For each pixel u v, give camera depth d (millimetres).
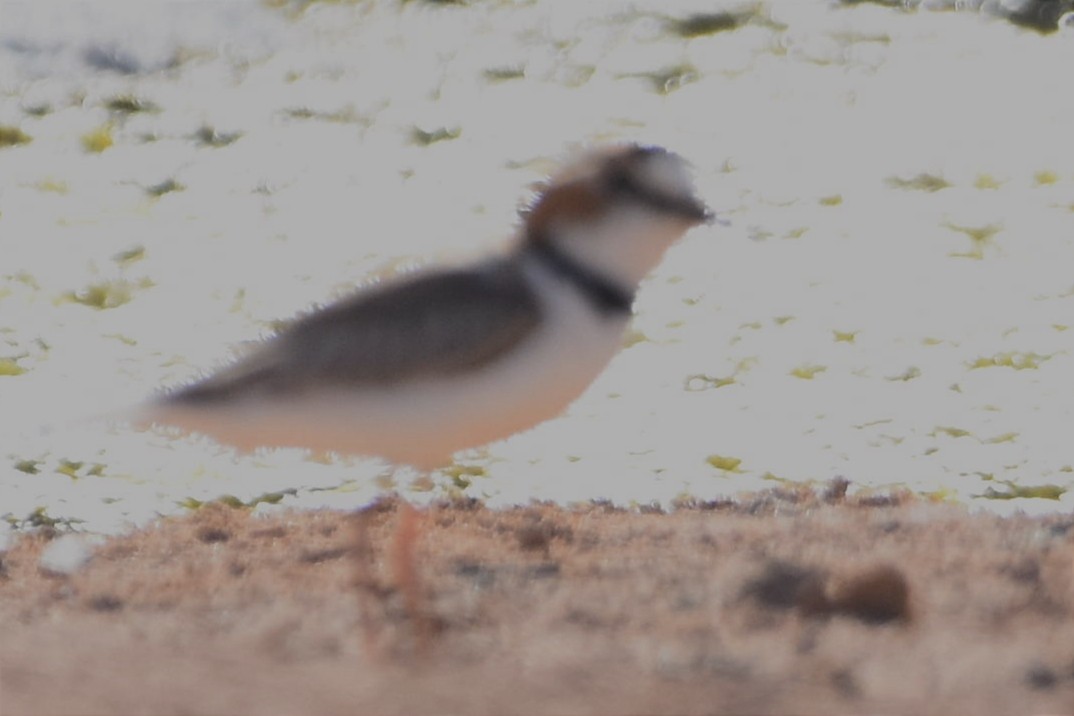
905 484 13266
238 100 24172
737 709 6762
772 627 7902
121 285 17891
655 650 7520
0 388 15219
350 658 7707
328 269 18266
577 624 8047
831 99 23797
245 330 16656
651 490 13047
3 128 23031
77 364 15805
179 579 9336
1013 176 20734
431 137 22797
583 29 26719
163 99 24219
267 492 13125
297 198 20641
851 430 14477
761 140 22297
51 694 7109
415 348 7727
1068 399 14984
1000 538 9438
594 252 8023
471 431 7891
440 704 6910
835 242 19062
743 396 15250
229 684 7262
